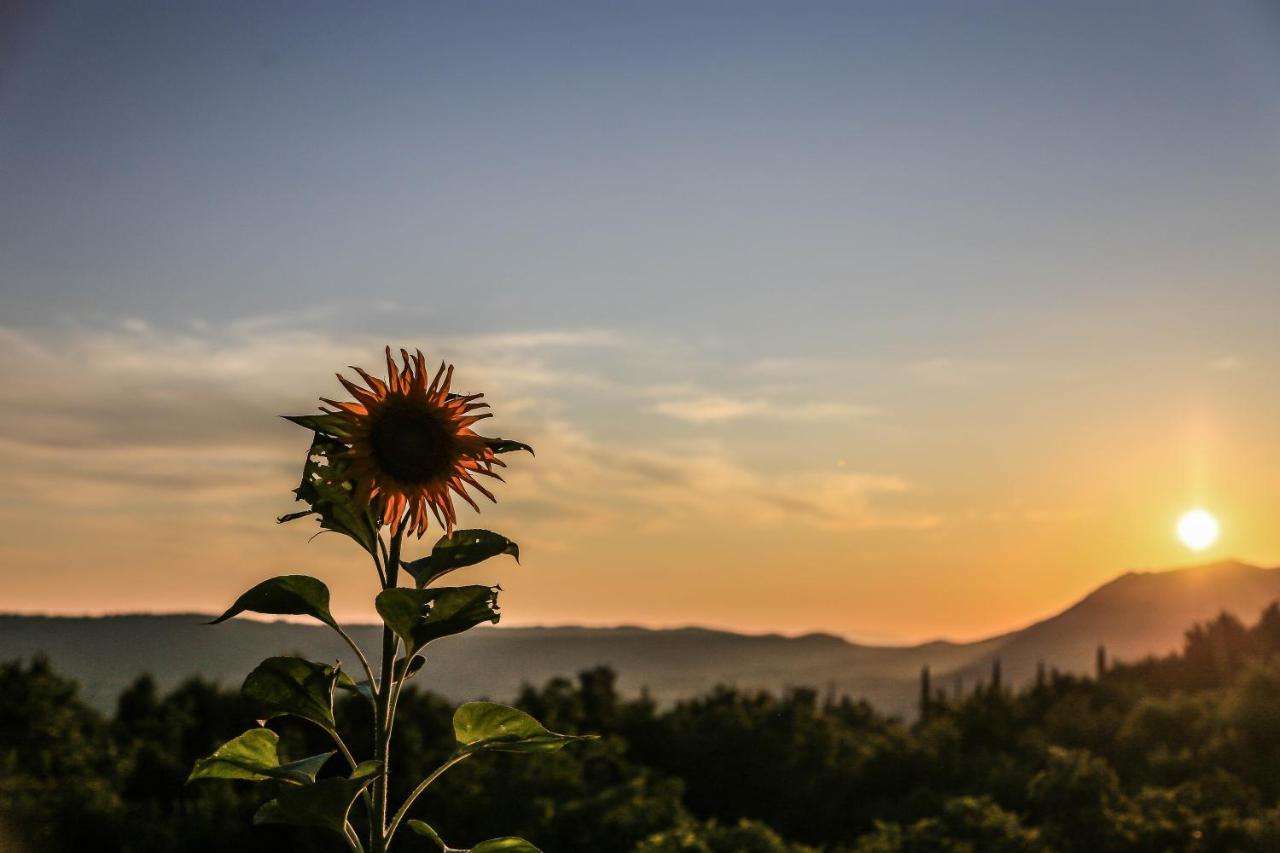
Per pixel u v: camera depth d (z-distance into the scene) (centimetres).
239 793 3148
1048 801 2900
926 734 5056
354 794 262
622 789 2783
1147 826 2714
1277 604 11612
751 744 4403
